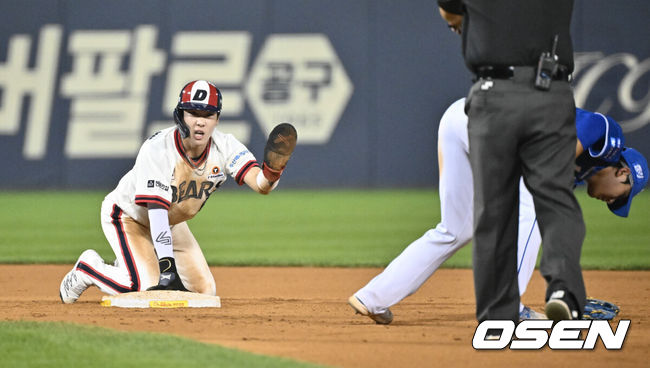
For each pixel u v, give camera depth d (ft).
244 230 157.07
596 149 56.08
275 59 240.73
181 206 67.67
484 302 49.73
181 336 49.78
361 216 178.40
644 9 227.81
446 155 54.90
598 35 229.45
